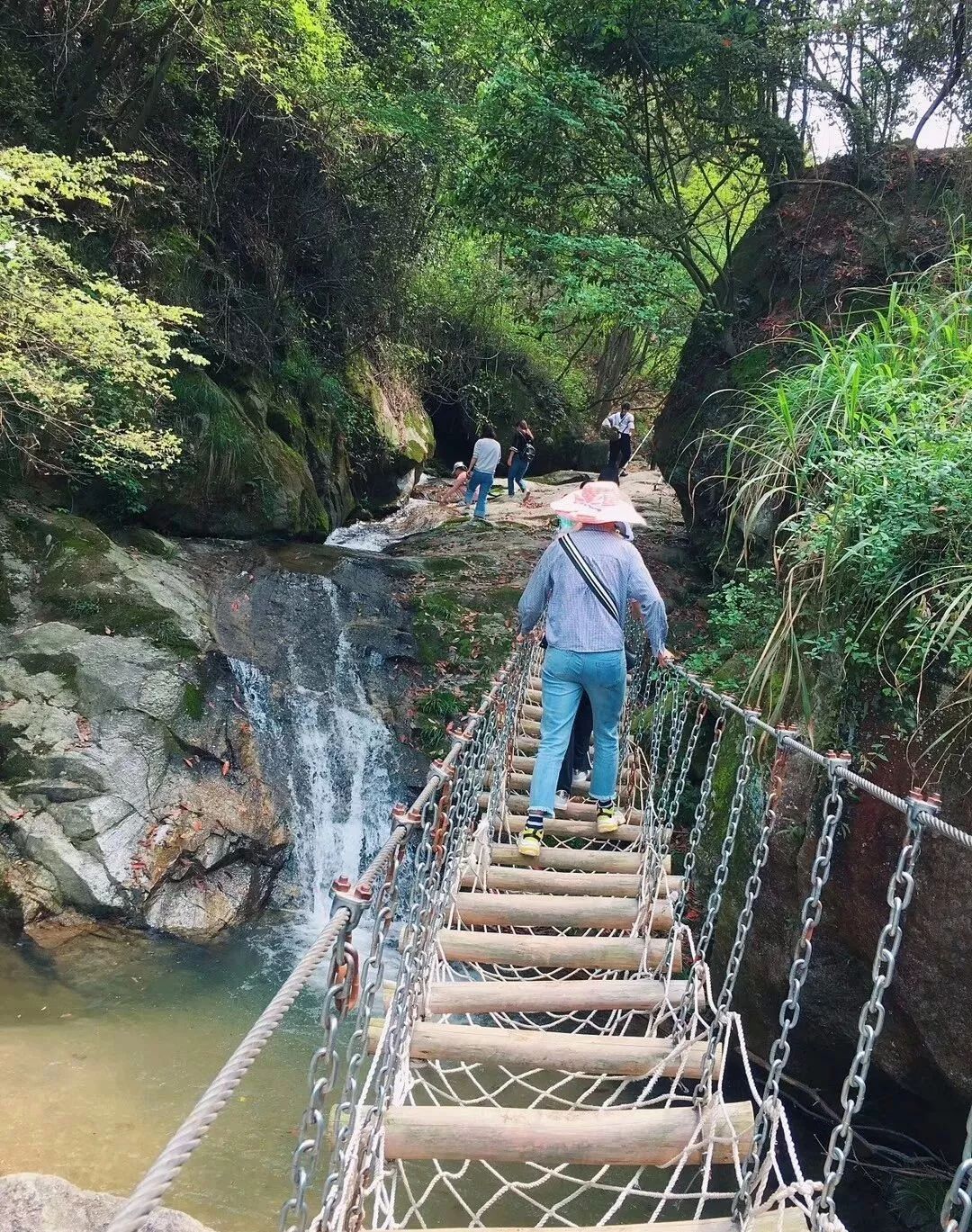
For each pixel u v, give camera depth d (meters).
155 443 7.26
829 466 4.12
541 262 9.44
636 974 3.28
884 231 7.04
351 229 11.52
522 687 5.66
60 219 6.27
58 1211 2.87
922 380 4.02
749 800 4.62
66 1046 4.75
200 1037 5.03
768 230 8.51
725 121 8.37
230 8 8.19
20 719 6.25
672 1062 2.65
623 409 13.20
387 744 7.76
